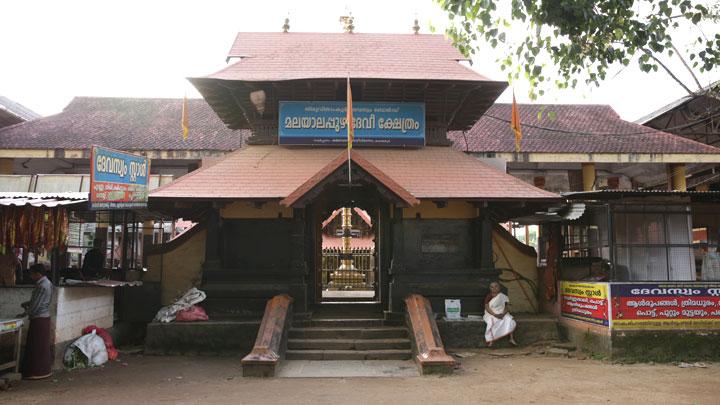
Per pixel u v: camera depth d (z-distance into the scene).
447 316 12.07
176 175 23.61
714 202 11.76
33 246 9.57
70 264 16.41
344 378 9.06
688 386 8.39
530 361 10.51
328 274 18.56
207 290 12.10
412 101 14.05
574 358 10.82
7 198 9.44
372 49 15.62
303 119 13.66
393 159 13.45
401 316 11.84
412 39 16.48
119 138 22.33
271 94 13.81
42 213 9.64
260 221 12.82
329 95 13.83
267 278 12.32
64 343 9.93
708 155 21.67
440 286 12.31
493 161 14.19
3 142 21.41
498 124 24.00
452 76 13.63
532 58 8.05
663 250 11.59
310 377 9.16
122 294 12.88
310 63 14.52
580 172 24.31
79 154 21.38
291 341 10.92
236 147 21.75
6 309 9.89
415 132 13.77
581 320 11.49
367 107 13.75
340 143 13.60
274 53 15.12
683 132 24.66
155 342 11.27
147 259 13.08
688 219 11.64
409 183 12.52
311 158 13.39
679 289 10.67
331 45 15.80
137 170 10.81
